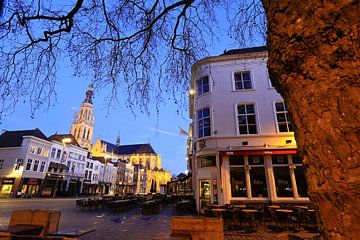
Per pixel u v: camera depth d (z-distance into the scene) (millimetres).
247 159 12922
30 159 34406
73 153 44844
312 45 1089
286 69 1224
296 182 12055
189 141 27969
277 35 1303
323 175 933
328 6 1062
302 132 1071
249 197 12203
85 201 16609
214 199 12773
